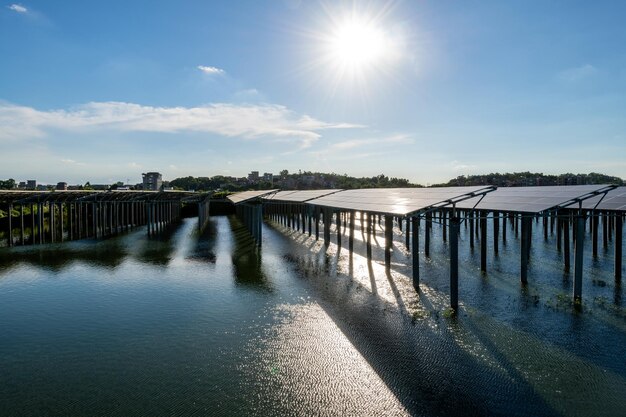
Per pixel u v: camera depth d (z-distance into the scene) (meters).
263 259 27.45
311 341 13.26
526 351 12.27
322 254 29.09
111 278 22.44
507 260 25.61
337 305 16.83
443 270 23.08
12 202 34.81
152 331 14.51
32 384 10.95
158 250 31.77
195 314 16.19
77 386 10.78
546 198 19.03
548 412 9.23
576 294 16.61
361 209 22.86
